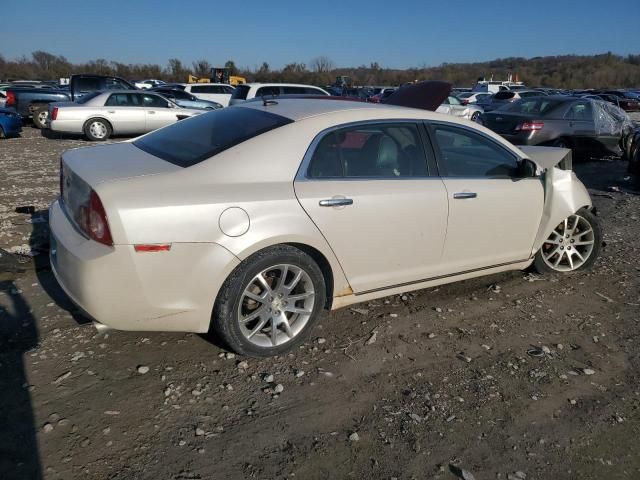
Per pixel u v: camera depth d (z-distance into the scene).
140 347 3.36
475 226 4.00
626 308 4.30
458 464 2.56
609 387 3.24
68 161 3.34
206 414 2.79
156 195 2.84
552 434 2.80
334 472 2.47
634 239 6.13
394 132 3.69
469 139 4.07
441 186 3.79
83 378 3.02
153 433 2.63
